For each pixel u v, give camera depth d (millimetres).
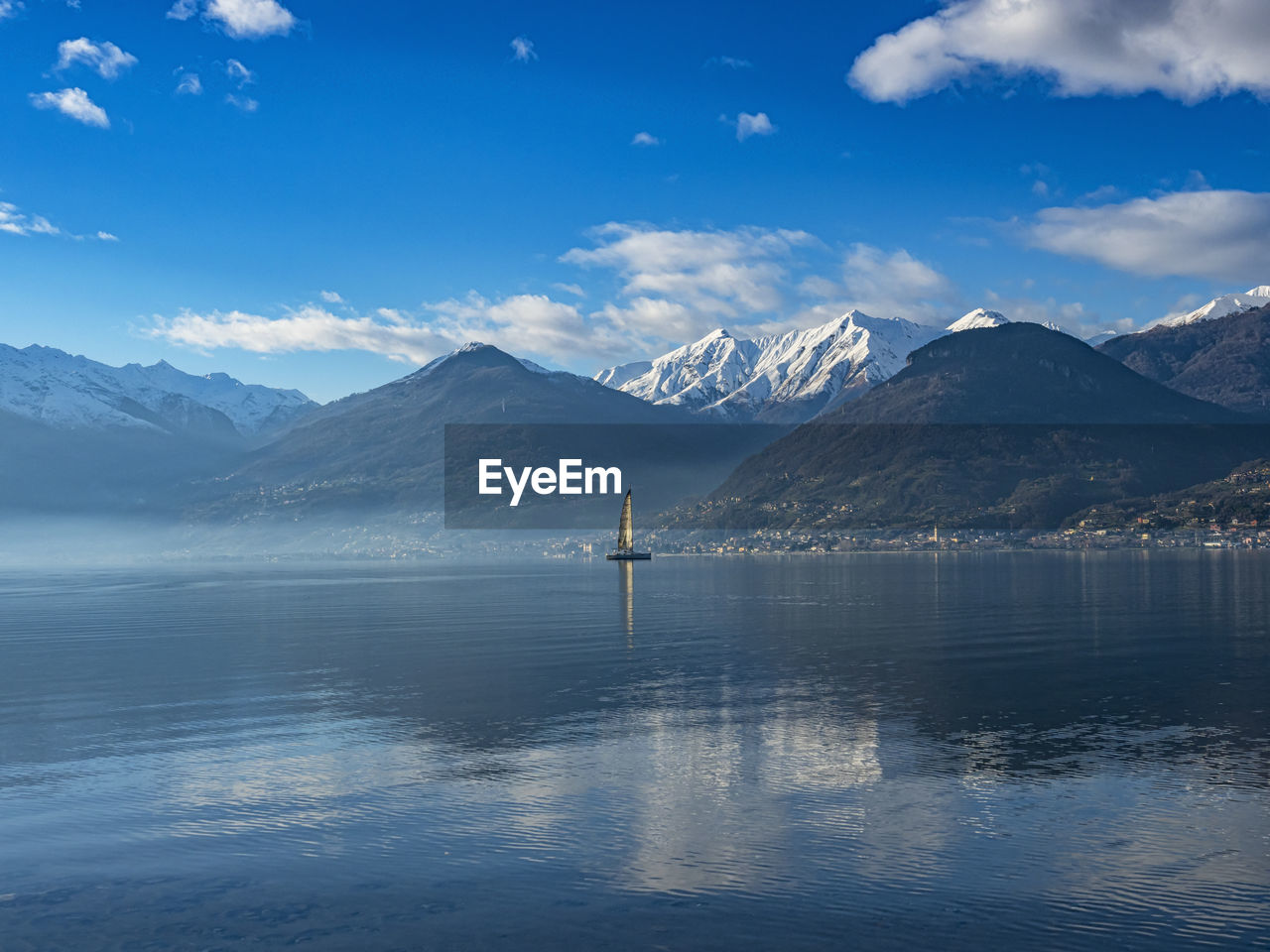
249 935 27734
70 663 80375
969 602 137000
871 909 28781
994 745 47500
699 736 50031
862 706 57562
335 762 45500
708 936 27250
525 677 69875
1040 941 26688
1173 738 48750
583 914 28719
